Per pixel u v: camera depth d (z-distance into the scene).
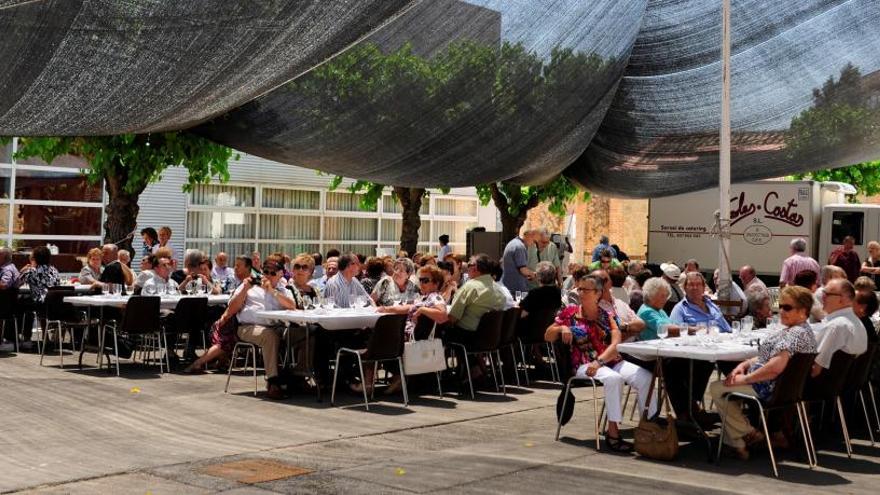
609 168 14.52
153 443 7.79
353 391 10.59
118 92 6.63
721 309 10.85
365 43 9.89
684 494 6.61
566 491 6.61
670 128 13.30
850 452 8.05
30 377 10.86
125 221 14.10
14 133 6.72
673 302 12.62
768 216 19.05
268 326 10.34
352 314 10.14
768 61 12.43
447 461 7.43
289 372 10.23
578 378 8.20
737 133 13.19
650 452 7.72
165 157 13.82
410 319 10.55
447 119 10.62
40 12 5.71
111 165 13.88
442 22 9.97
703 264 19.56
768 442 7.39
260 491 6.38
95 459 7.18
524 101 10.83
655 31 12.31
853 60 12.23
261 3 6.57
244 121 10.58
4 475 6.62
